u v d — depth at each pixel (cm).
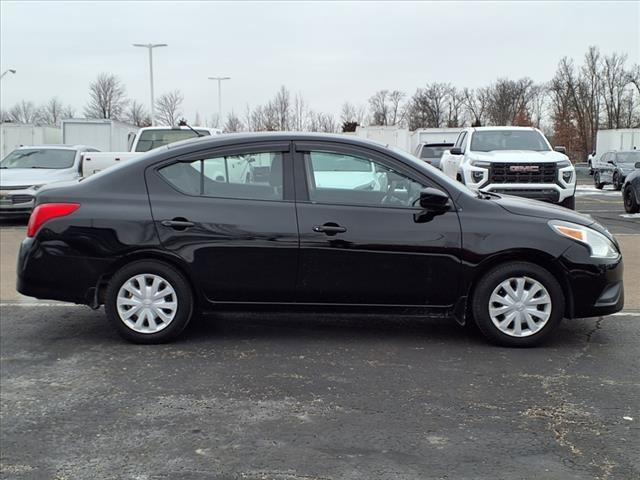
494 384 418
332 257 481
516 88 8506
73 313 601
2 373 443
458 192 492
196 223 484
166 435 349
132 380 429
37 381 429
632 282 732
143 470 312
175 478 304
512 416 369
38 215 493
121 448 335
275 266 484
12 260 901
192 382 425
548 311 485
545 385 416
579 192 2459
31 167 1417
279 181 492
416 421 363
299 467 313
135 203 489
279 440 342
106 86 6575
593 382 421
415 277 482
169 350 489
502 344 492
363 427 356
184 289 494
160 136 1277
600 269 481
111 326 545
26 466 317
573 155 7581
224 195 493
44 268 489
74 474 309
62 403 393
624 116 7594
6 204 1270
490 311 487
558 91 7781
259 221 483
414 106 8481
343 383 421
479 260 478
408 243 478
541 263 487
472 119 8562
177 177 497
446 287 484
